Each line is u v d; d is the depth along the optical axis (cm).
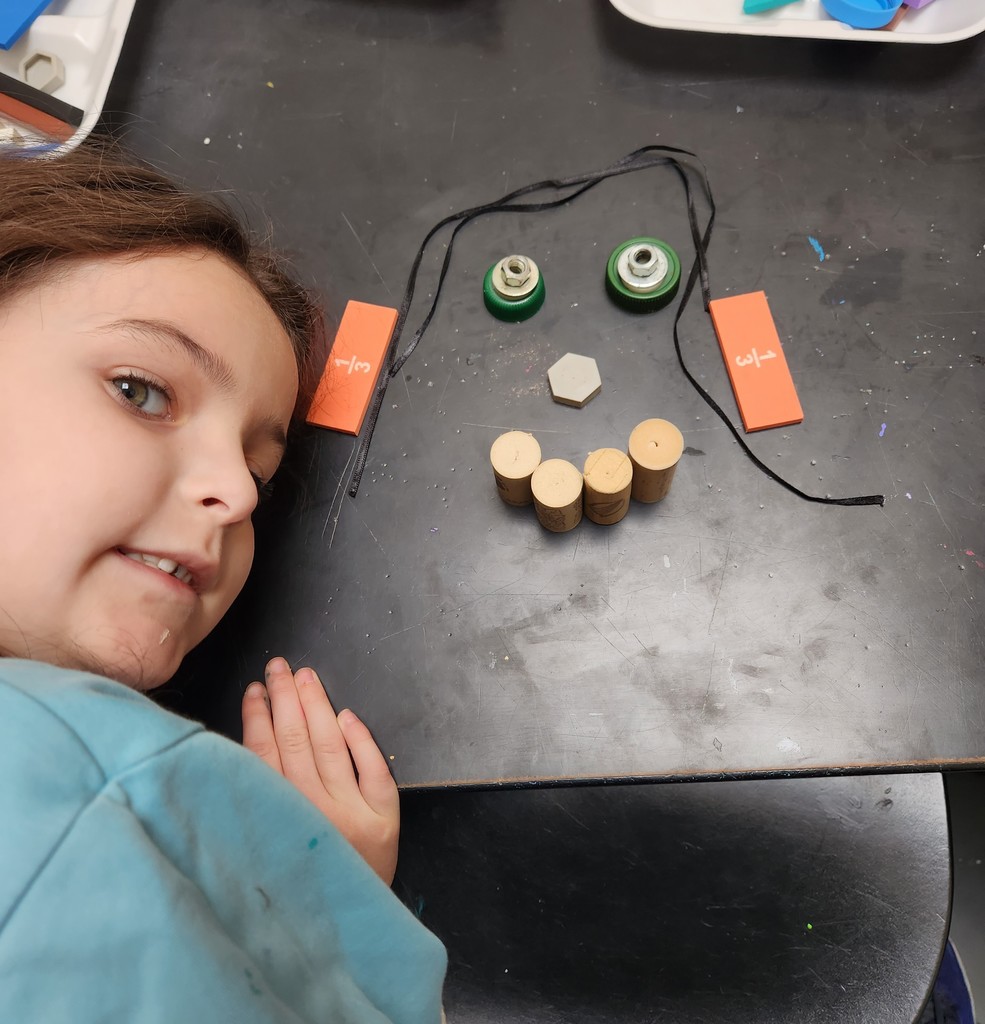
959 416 66
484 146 76
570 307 71
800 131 74
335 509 68
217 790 44
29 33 76
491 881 76
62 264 55
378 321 71
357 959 50
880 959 70
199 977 37
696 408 67
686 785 77
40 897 35
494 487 67
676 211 72
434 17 80
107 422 50
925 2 74
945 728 59
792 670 61
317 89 79
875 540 63
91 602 50
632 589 64
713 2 77
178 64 81
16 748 38
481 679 63
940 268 69
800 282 70
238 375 57
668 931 73
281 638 65
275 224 75
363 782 61
